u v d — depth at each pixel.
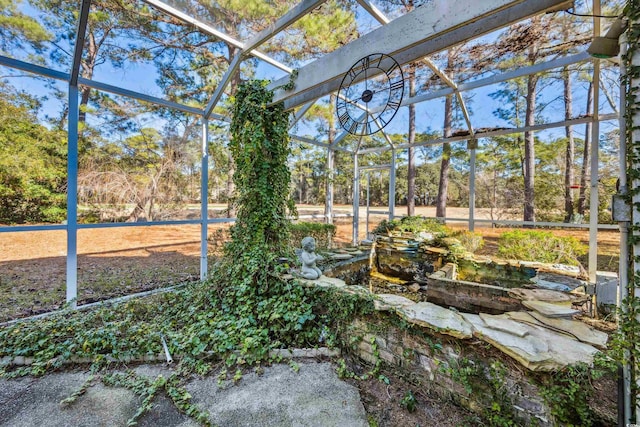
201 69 5.61
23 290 4.07
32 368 2.18
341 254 4.42
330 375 2.17
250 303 2.96
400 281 4.57
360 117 6.44
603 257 5.86
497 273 4.04
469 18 1.79
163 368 2.24
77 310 3.29
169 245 6.65
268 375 2.16
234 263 3.47
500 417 1.60
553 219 6.92
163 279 4.82
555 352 1.53
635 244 1.42
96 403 1.84
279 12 3.56
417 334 2.01
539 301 2.30
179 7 3.13
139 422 1.67
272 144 3.70
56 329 2.65
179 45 4.88
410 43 2.14
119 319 2.97
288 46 4.36
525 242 5.03
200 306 3.24
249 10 3.41
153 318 3.08
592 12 2.84
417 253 4.70
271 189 3.61
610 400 1.58
